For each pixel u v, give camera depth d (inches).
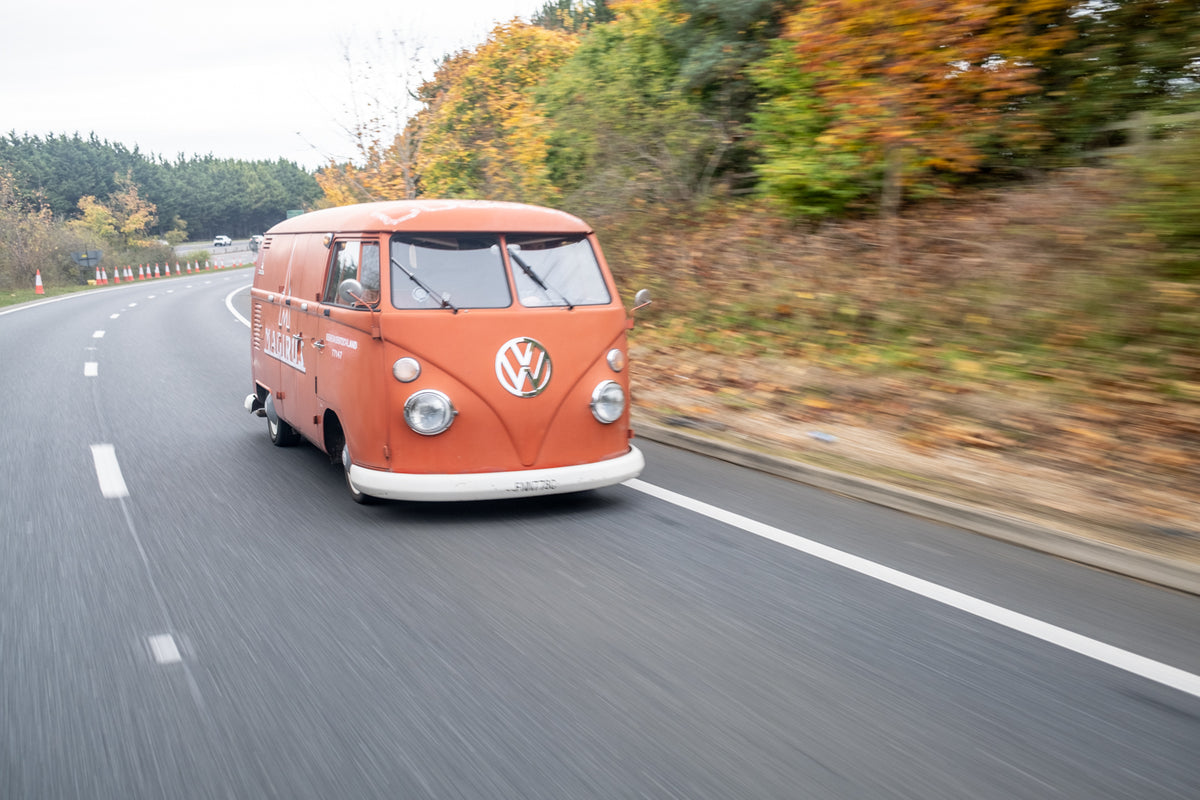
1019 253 400.2
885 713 150.1
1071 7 404.2
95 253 1998.0
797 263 504.4
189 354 682.2
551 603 197.8
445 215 271.3
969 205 468.4
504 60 895.1
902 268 448.1
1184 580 203.9
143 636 182.1
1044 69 435.2
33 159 5216.5
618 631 183.0
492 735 143.3
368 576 215.2
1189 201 325.7
